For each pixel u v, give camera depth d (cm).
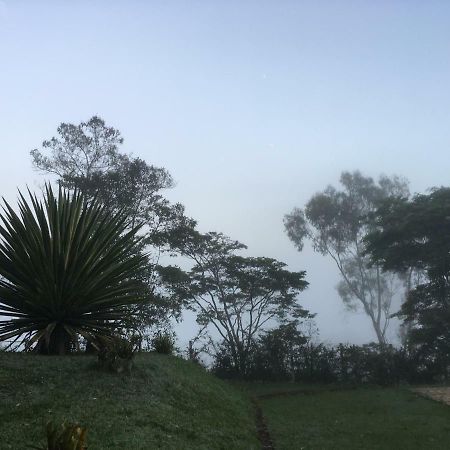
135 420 668
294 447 810
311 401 1484
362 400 1460
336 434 934
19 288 989
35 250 977
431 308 2403
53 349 1011
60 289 988
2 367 806
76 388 758
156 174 2281
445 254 2364
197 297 2447
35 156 2278
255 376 2209
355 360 2142
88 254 1019
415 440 880
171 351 1482
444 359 2120
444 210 2355
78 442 422
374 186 4134
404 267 2652
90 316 1033
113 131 2370
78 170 2322
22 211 1036
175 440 639
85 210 1048
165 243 2323
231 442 724
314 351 2202
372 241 2658
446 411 1192
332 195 4200
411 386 1902
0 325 991
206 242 2438
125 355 898
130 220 2167
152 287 2048
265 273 2444
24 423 586
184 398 870
